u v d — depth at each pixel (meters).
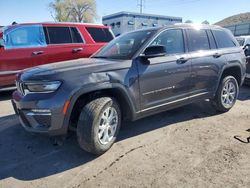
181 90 4.29
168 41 4.17
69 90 3.06
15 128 4.41
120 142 3.82
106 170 3.08
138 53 3.75
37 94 3.11
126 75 3.51
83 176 2.97
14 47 6.27
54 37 6.87
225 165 3.13
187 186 2.74
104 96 3.49
